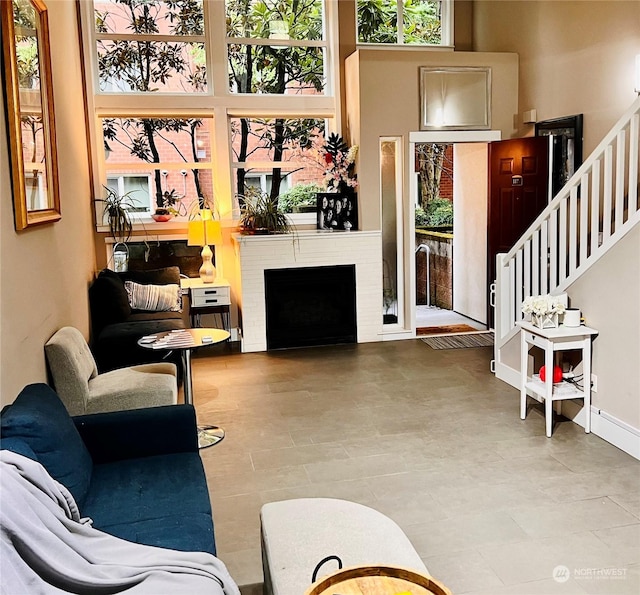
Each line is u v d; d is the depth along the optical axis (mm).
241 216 7059
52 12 4621
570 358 4297
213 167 6973
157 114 6711
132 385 3877
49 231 3867
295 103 7023
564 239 4336
